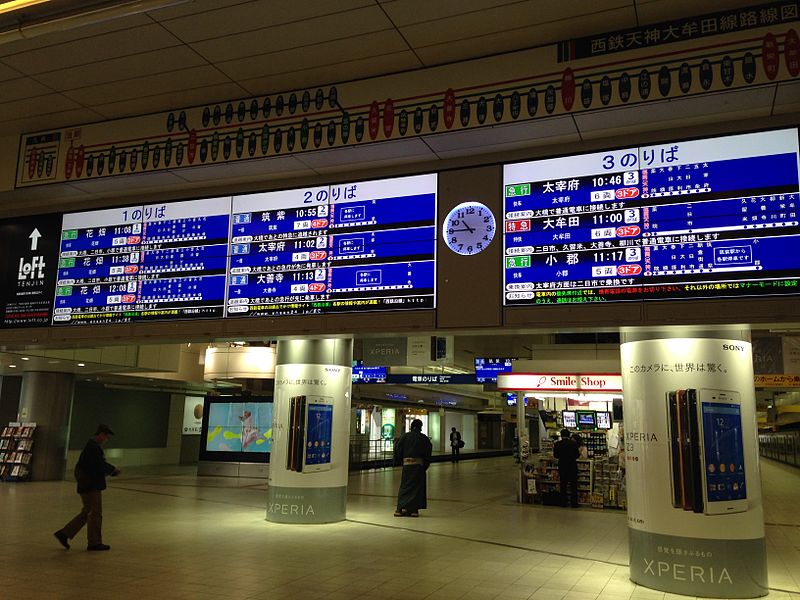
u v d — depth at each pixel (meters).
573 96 5.77
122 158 7.46
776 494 17.81
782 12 5.27
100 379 21.44
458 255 6.50
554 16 5.57
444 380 21.08
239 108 7.08
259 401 20.62
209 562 7.40
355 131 6.54
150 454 26.05
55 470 17.80
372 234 6.89
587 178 6.19
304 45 6.14
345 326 6.75
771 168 5.62
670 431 6.39
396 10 5.58
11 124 7.84
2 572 6.84
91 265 7.90
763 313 5.41
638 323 5.76
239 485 17.84
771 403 31.70
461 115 6.15
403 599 5.98
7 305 8.13
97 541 8.08
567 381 13.23
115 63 6.55
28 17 4.23
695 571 6.11
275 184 7.41
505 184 6.48
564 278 6.07
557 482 13.70
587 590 6.36
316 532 9.52
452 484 18.73
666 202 5.88
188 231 7.61
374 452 29.16
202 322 7.30
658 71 5.53
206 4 5.60
